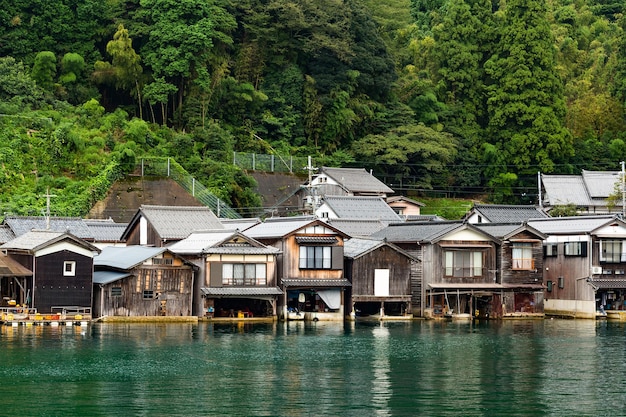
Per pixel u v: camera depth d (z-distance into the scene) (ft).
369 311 295.28
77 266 254.68
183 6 420.77
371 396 162.50
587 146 485.97
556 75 472.03
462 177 456.04
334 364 192.75
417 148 435.53
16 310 249.55
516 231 298.56
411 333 246.47
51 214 325.83
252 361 195.11
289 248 278.05
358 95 469.98
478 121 495.41
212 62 435.53
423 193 449.48
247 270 274.16
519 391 167.22
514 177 456.45
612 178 422.00
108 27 439.63
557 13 588.50
